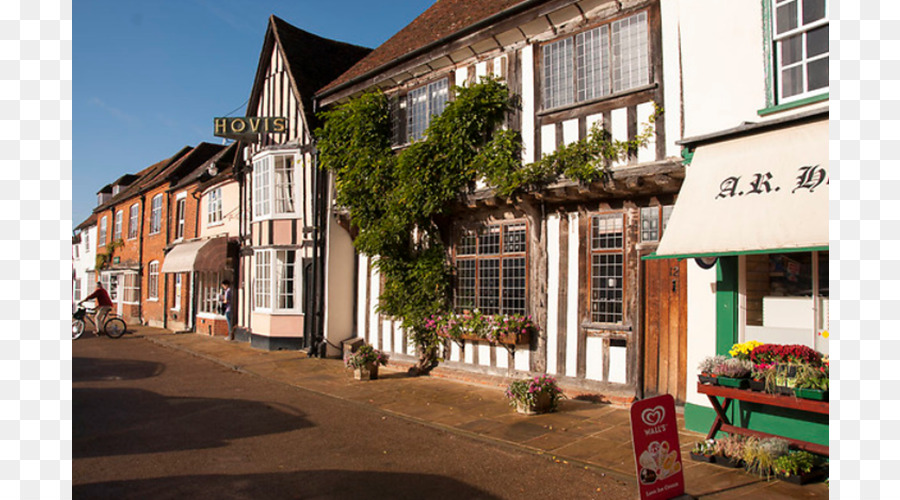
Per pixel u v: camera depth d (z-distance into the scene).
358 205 11.60
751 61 6.08
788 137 5.60
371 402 8.55
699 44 6.53
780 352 5.36
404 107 11.27
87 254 34.16
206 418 7.66
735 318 6.20
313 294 13.48
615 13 7.97
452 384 9.74
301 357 13.09
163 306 22.45
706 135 6.23
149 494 4.89
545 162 8.34
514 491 4.96
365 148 11.48
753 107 6.03
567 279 8.61
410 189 10.23
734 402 6.00
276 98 15.18
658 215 7.71
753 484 4.94
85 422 7.44
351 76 12.73
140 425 7.29
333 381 10.32
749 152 5.86
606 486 5.05
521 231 9.37
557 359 8.66
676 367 7.25
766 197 5.42
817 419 5.29
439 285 10.52
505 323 9.10
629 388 7.80
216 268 16.86
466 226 10.27
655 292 7.56
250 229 15.88
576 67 8.41
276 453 6.07
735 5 6.25
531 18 8.74
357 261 13.30
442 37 9.95
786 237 5.07
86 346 16.14
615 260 8.09
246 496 4.85
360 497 4.83
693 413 6.55
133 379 10.75
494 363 9.60
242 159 16.59
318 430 7.03
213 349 14.89
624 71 7.84
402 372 11.05
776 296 6.04
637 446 4.34
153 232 24.12
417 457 5.93
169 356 14.02
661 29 7.46
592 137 7.98
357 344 12.45
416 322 10.65
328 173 13.30
